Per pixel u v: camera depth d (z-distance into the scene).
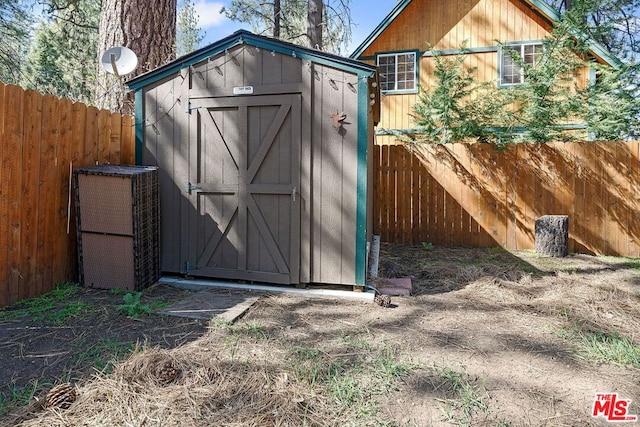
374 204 7.21
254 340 2.80
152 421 1.86
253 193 4.13
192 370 2.29
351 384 2.22
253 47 4.06
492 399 2.11
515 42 9.91
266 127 4.08
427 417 1.94
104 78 5.58
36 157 3.61
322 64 3.88
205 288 4.11
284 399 2.04
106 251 3.93
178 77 4.30
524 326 3.20
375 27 10.69
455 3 10.32
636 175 6.16
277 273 4.10
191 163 4.29
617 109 7.21
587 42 8.09
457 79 8.05
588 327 3.17
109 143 4.47
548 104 7.67
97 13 14.64
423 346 2.78
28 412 1.90
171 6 5.92
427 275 4.88
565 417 1.96
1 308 3.31
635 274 5.00
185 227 4.34
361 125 3.82
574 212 6.43
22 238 3.51
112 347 2.63
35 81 15.49
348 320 3.28
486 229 6.79
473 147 6.81
